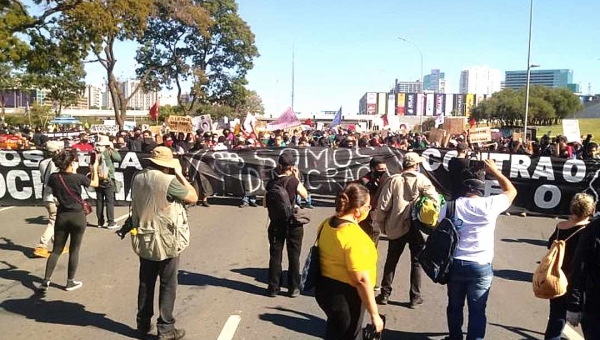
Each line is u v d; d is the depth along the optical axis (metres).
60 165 6.95
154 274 5.60
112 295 6.97
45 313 6.31
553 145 19.53
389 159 14.73
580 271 4.01
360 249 3.95
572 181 13.63
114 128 63.44
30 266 8.38
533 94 98.06
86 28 24.45
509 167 13.86
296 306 6.63
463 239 5.00
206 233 10.95
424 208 6.13
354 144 19.20
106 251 9.30
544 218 13.62
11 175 13.90
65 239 7.08
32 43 23.59
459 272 5.00
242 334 5.73
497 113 95.44
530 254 9.62
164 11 42.75
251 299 6.87
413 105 152.38
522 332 5.94
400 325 6.07
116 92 40.53
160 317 5.54
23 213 13.27
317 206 14.84
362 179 7.62
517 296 7.22
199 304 6.66
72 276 7.15
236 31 53.06
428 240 5.12
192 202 5.58
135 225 5.50
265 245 9.89
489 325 6.14
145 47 48.16
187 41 51.00
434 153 14.38
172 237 5.41
